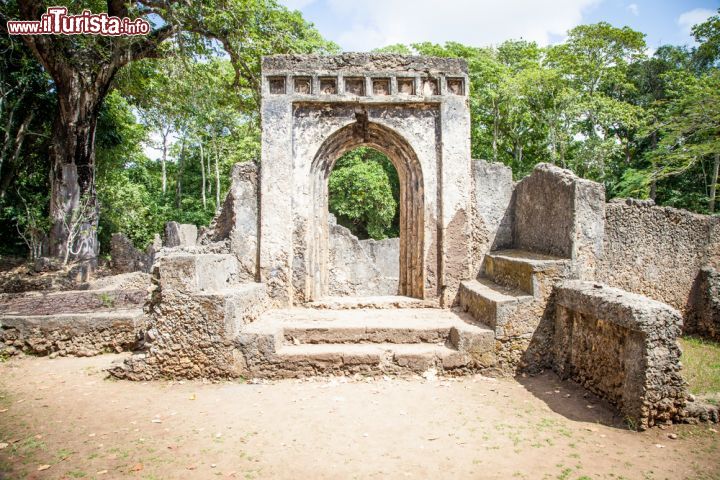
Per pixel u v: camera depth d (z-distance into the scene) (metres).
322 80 8.83
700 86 19.89
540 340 7.07
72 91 15.48
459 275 8.74
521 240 9.04
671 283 9.38
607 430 5.08
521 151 30.09
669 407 5.13
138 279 13.71
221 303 6.73
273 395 6.14
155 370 6.77
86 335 8.16
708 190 23.06
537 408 5.71
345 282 14.92
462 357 6.88
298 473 4.13
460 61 8.95
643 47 27.48
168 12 14.64
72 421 5.29
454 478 4.06
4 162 17.56
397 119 8.92
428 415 5.46
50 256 15.74
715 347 8.61
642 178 20.88
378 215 25.56
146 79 18.62
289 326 7.32
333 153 9.27
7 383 6.66
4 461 4.34
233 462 4.33
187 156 35.84
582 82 27.91
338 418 5.36
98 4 15.88
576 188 7.37
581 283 6.73
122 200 24.50
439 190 8.86
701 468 4.26
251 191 8.73
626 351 5.38
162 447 4.64
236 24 15.06
